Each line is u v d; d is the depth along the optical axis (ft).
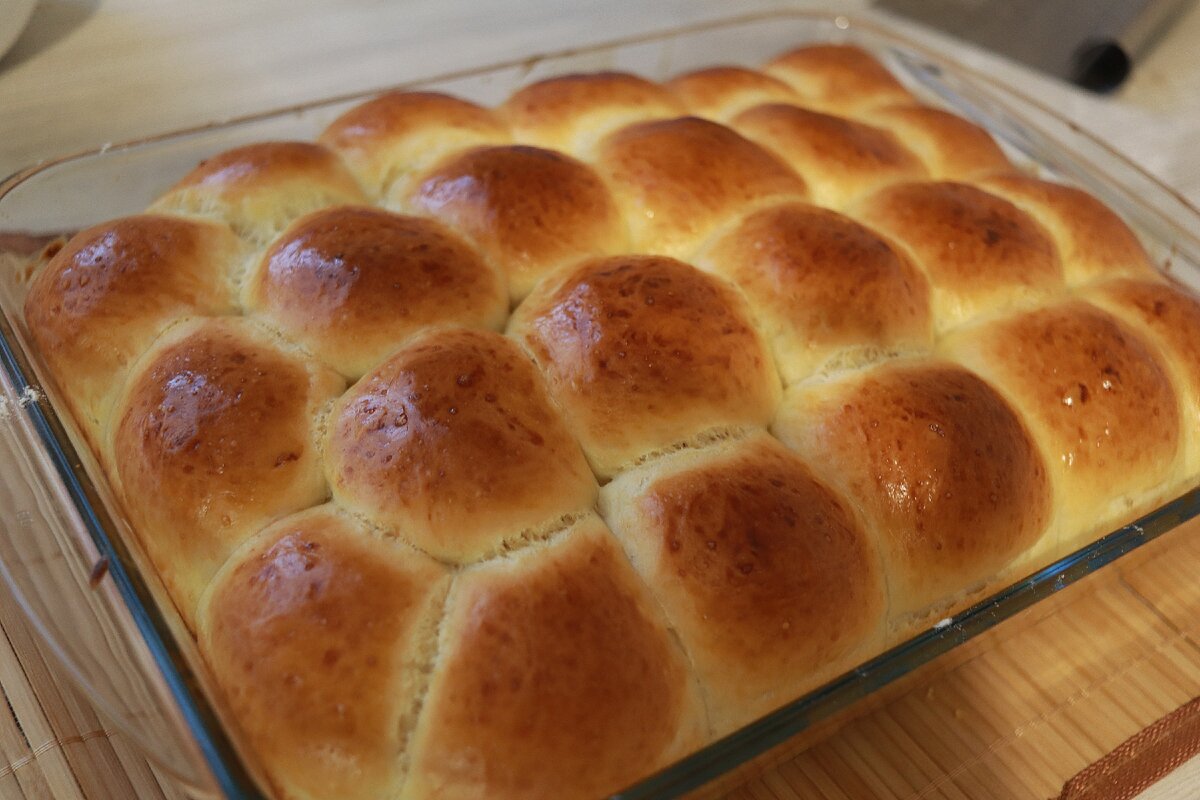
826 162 1.20
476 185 1.05
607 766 0.79
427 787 0.78
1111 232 1.22
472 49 1.72
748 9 1.98
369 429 0.88
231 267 1.04
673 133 1.14
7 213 1.14
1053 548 1.02
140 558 0.88
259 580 0.83
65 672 0.82
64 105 1.47
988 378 1.04
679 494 0.87
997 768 0.92
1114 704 0.96
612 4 1.92
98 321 0.99
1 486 0.92
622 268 0.98
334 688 0.79
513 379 0.91
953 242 1.11
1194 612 1.03
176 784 0.82
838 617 0.88
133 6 1.69
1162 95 1.81
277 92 1.55
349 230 0.99
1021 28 1.92
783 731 0.79
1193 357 1.12
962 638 0.86
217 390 0.91
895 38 1.60
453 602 0.83
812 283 1.02
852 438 0.95
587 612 0.81
